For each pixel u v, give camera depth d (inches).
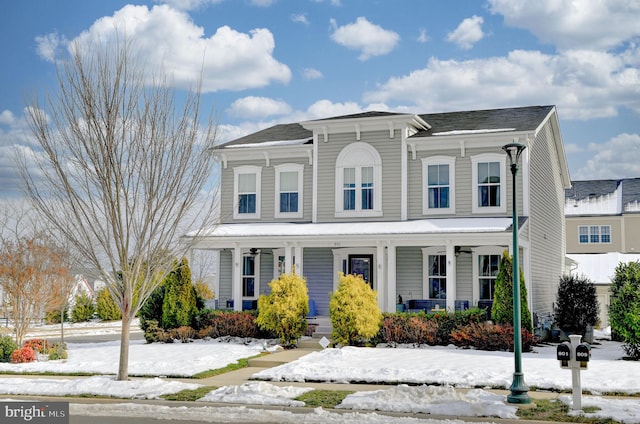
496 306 833.5
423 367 665.0
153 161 617.3
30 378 674.8
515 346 516.4
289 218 1042.7
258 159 1072.2
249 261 1082.7
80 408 525.3
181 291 963.3
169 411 506.6
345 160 1005.2
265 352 815.7
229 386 596.1
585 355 475.5
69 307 1656.0
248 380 641.0
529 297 908.0
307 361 721.6
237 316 941.8
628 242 1787.6
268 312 861.8
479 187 942.4
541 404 497.4
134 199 619.2
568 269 1413.6
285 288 867.4
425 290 963.3
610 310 776.9
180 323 957.2
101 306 1722.4
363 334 822.5
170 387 592.4
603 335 1106.1
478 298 935.0
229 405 527.5
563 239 1298.0
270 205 1058.1
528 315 835.4
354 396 532.1
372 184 990.4
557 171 1216.2
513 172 550.9
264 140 1116.5
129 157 616.1
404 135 974.4
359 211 991.0
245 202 1076.5
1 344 820.6
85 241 620.4
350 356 746.8
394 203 975.0
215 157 729.6
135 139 617.3
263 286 1069.1
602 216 1818.4
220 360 753.0
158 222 623.8
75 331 1390.3
